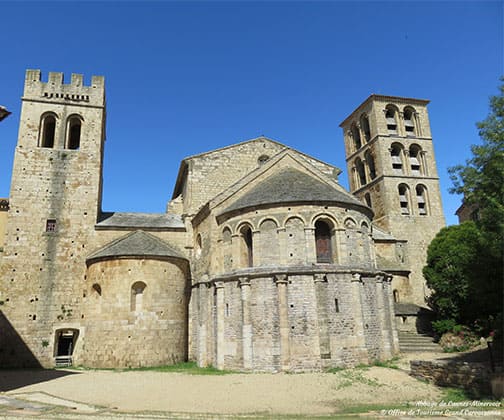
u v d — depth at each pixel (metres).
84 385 23.00
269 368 25.84
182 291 34.56
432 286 39.97
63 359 33.38
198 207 39.78
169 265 33.88
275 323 26.48
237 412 16.36
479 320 35.12
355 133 65.38
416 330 41.06
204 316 30.95
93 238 37.34
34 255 35.38
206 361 30.03
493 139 19.64
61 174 38.16
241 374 25.53
